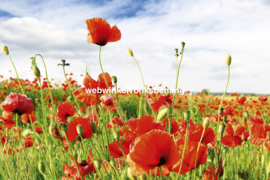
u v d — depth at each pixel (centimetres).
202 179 150
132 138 129
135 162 94
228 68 151
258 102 711
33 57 170
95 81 176
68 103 207
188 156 111
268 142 217
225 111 312
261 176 241
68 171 172
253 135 222
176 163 103
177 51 178
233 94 788
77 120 162
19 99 178
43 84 862
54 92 1046
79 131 143
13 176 241
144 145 92
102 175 168
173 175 162
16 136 372
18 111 181
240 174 213
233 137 213
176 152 94
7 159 275
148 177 130
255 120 232
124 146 135
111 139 277
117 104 180
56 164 260
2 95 867
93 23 158
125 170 172
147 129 127
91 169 172
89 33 177
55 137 173
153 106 178
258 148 352
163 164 98
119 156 138
